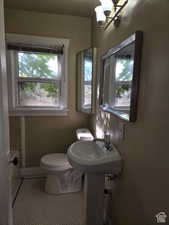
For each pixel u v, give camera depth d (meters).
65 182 2.15
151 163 0.90
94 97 2.15
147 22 0.93
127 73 1.19
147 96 0.94
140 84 1.01
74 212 1.83
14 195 2.03
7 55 2.29
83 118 2.63
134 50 1.02
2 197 1.00
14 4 2.10
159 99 0.82
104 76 1.77
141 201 1.02
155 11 0.85
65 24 2.41
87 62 2.25
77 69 2.50
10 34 2.25
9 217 1.07
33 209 1.86
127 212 1.23
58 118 2.57
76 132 2.47
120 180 1.35
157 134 0.84
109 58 1.60
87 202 1.44
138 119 1.04
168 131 0.76
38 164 2.59
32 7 2.18
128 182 1.20
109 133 1.63
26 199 2.03
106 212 1.64
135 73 1.03
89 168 1.26
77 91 2.55
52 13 2.34
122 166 1.31
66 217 1.76
